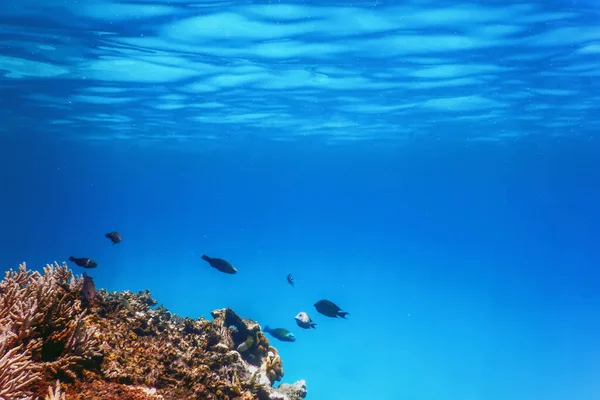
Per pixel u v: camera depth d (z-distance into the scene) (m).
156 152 56.66
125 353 5.27
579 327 37.31
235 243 108.19
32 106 29.81
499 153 52.34
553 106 26.47
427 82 21.62
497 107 26.86
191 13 13.93
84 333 4.75
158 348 5.67
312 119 31.86
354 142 44.34
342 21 14.52
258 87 23.06
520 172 77.38
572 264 100.12
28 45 17.36
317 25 14.88
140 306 6.86
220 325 7.23
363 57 18.16
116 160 70.50
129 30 15.51
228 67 19.75
